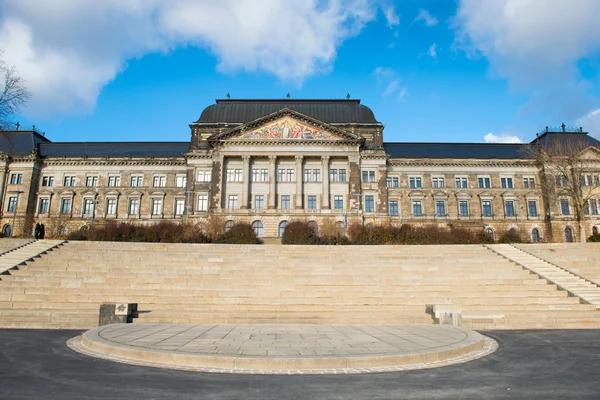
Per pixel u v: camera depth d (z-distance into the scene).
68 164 91.50
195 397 10.13
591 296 25.98
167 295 26.12
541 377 12.36
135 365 13.10
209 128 86.50
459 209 88.06
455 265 32.91
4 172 88.88
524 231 86.62
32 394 10.30
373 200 83.19
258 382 11.37
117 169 91.12
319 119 87.56
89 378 11.68
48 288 26.33
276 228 77.31
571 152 74.81
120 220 86.50
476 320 22.05
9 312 22.28
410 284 28.39
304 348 14.49
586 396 10.58
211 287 27.50
